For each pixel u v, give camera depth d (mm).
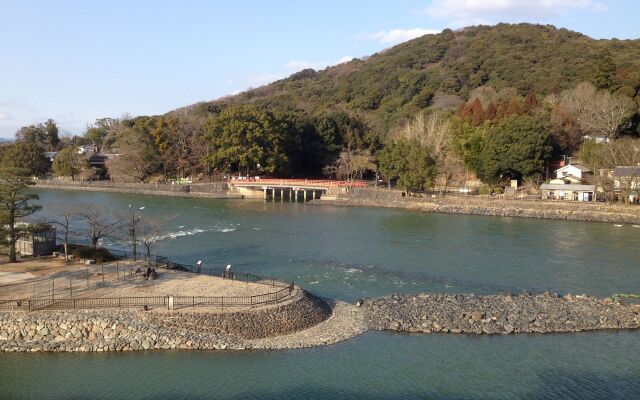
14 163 154125
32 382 29031
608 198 91000
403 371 30578
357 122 149875
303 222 85438
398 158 108375
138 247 62812
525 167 103000
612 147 95625
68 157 157375
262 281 44250
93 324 33344
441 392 28391
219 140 130625
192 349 32438
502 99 140375
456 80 184250
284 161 130625
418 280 49719
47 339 33000
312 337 34562
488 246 65125
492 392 28484
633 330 36562
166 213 92500
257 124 129375
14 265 46875
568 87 145625
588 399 27922
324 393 28172
